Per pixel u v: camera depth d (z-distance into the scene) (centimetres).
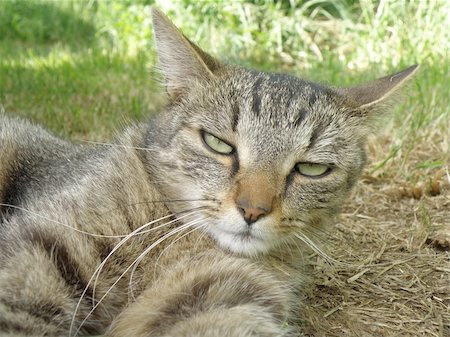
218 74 34
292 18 94
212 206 31
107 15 107
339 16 100
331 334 31
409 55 75
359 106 34
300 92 33
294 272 34
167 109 34
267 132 31
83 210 31
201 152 32
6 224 31
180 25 94
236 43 90
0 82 68
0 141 38
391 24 86
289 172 32
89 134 56
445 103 59
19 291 27
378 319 33
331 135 33
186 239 32
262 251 32
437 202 44
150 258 31
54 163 37
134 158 33
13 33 108
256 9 96
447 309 33
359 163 34
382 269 37
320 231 34
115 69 80
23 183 36
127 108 62
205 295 29
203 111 32
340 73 74
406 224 42
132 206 31
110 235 30
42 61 82
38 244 29
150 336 28
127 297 30
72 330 29
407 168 50
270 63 86
